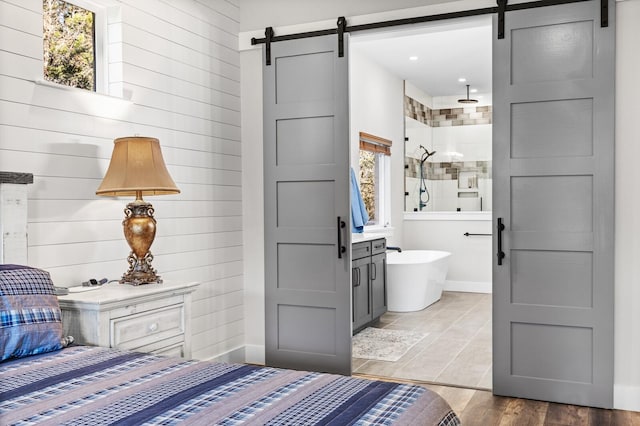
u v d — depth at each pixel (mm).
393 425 1465
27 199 2660
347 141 3977
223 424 1447
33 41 2779
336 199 4027
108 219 3213
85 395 1689
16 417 1506
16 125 2688
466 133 9430
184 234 3820
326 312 4098
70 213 2973
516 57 3520
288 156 4184
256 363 4410
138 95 3420
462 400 3527
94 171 3115
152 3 3535
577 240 3402
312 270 4137
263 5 4293
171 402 1623
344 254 4008
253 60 4363
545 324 3498
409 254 7293
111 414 1523
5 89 2637
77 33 3176
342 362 4039
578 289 3418
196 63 3934
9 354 2096
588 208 3387
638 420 3178
